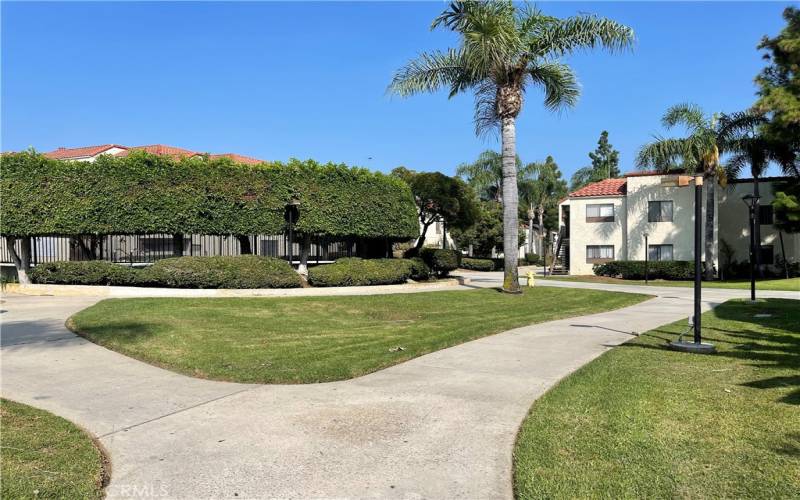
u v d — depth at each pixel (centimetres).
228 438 485
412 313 1446
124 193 1766
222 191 1841
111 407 576
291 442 475
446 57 2014
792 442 448
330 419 536
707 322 1235
